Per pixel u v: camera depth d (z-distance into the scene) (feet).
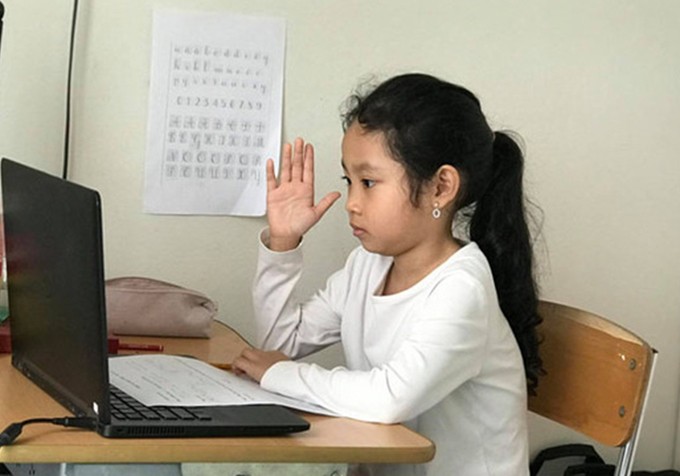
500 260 5.86
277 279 6.17
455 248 5.65
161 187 7.13
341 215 7.43
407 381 4.92
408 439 4.57
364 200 5.46
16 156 6.93
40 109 6.92
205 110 7.14
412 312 5.49
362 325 5.90
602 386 5.57
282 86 7.23
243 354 5.47
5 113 6.88
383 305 5.62
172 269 7.22
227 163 7.22
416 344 5.07
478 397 5.49
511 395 5.55
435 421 5.47
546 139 7.69
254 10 7.14
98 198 4.10
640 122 7.86
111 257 7.12
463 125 5.54
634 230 7.97
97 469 4.29
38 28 6.86
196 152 7.16
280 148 7.27
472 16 7.47
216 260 7.29
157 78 7.05
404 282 5.68
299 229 6.12
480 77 7.52
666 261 8.07
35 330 4.93
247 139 7.23
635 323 8.07
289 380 5.06
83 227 4.19
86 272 4.21
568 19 7.63
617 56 7.76
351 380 4.96
